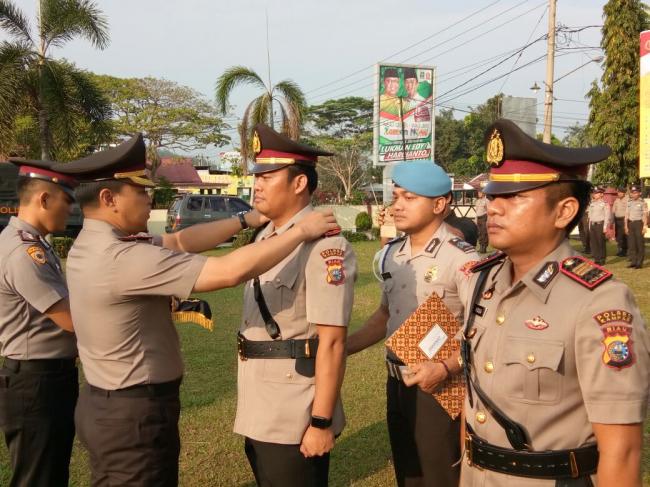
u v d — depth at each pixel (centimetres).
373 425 424
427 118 1919
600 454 150
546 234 166
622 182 2005
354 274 232
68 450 286
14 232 275
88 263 218
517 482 162
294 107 1755
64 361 278
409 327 247
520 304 168
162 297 229
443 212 280
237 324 753
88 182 224
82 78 1445
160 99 3052
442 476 259
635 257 1199
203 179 4022
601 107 2022
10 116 1350
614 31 1955
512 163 165
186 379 530
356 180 4069
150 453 223
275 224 252
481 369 173
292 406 231
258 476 241
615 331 149
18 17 1391
